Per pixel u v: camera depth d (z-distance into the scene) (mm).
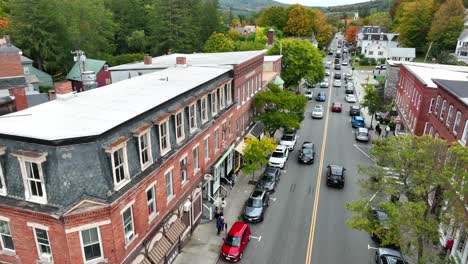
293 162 35781
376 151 19641
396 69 53156
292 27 118750
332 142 41844
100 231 14070
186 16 81625
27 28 59312
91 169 13938
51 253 14195
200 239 22844
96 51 73250
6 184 14305
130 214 15844
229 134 30578
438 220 17219
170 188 19797
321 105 60125
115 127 14945
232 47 80062
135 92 21234
